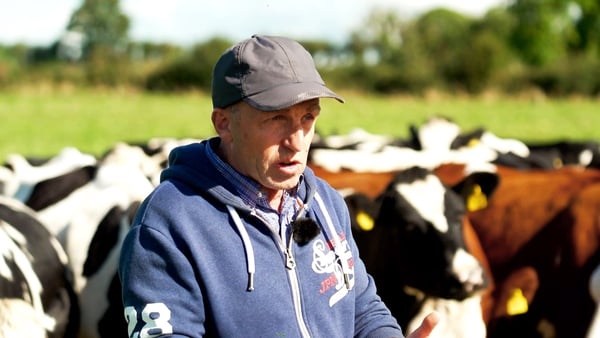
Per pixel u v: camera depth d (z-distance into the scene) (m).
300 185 3.03
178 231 2.81
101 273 6.02
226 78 2.84
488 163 7.99
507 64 56.69
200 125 31.52
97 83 56.53
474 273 5.71
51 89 53.50
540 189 6.88
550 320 6.51
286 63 2.81
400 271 5.96
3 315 5.16
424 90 55.84
